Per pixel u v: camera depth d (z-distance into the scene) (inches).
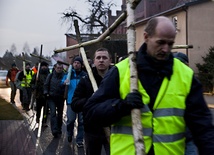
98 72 206.7
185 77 107.6
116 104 104.9
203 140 105.7
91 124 113.3
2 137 376.2
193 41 1285.7
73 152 314.0
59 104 378.9
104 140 193.3
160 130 104.2
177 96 105.4
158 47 102.7
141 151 99.7
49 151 317.4
